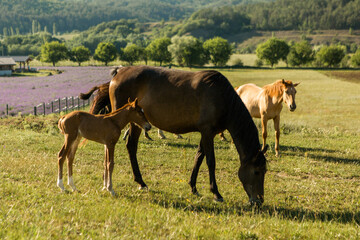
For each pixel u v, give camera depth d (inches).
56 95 1568.7
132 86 339.0
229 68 5423.2
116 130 298.4
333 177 413.4
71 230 199.0
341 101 1726.1
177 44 5457.7
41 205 241.1
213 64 6402.6
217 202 305.4
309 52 5718.5
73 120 287.6
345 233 236.2
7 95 1556.3
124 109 301.4
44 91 1758.1
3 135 542.0
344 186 376.5
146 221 228.2
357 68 5408.5
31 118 735.1
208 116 305.9
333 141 644.7
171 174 395.5
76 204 250.2
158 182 359.3
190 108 313.3
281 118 1154.7
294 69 5285.4
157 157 462.6
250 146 296.5
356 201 330.0
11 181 304.0
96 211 237.1
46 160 405.7
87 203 258.4
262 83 2709.2
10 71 3629.4
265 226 239.8
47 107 1162.6
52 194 272.8
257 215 273.3
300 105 1579.7
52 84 2203.5
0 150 438.0
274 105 490.0
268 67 5738.2
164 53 6087.6
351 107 1514.5
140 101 338.0
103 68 4621.1
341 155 522.0
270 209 295.7
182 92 315.0
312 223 257.1
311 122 1063.0
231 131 307.9
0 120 710.5
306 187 363.6
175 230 209.9
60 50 5846.5
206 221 244.7
